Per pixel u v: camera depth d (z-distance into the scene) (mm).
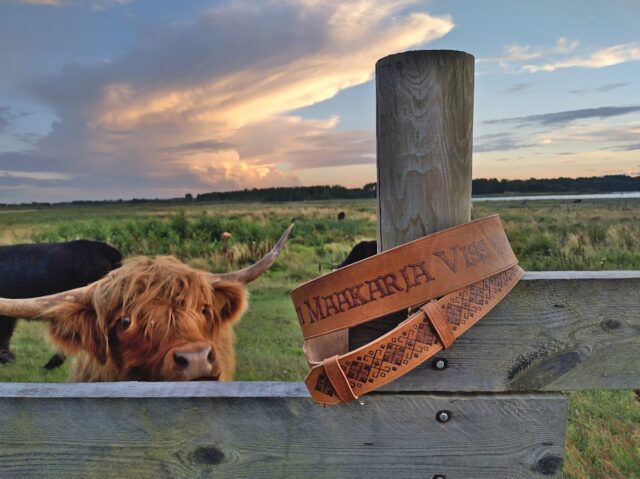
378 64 977
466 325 896
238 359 4641
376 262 914
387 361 869
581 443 2887
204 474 979
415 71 935
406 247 908
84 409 969
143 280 2762
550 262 7887
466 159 965
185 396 968
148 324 2646
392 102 955
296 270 8336
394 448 980
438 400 971
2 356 5012
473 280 911
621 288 979
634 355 983
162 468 978
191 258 9648
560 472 979
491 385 985
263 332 5344
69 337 2918
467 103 954
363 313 916
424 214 964
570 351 986
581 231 8961
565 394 986
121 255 5508
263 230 11188
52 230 9688
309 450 978
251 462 978
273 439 975
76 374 3135
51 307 2869
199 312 2879
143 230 10375
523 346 983
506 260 957
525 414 973
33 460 978
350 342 996
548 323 981
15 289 5000
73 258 5172
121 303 2736
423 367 979
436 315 882
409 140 954
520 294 979
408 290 906
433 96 937
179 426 972
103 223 10422
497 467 981
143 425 971
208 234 10773
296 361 4617
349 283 923
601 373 987
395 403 974
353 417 975
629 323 983
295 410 972
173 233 10375
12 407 969
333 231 11797
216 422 972
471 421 977
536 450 978
